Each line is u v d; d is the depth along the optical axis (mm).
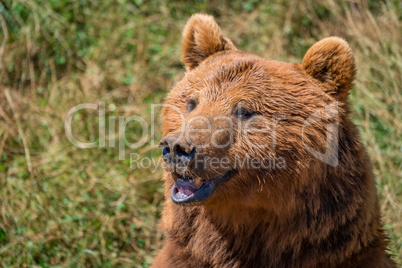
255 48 16938
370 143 13797
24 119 14555
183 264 9000
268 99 8219
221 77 8562
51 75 15984
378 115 14445
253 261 8633
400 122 14172
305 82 8422
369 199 8539
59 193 12930
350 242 8297
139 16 17281
